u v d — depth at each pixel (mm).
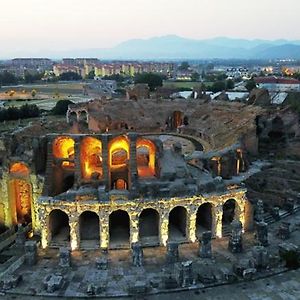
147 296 42062
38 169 57938
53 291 42875
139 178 56250
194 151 83188
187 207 52625
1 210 60781
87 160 59219
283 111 90562
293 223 59906
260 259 47031
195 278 44938
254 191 66125
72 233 51469
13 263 49562
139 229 54719
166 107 118188
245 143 81938
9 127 122938
